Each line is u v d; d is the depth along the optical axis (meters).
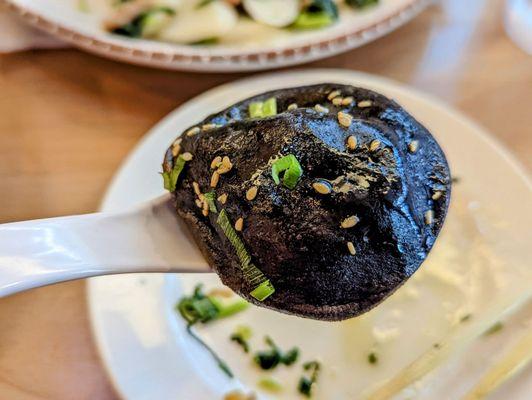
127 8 0.18
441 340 0.12
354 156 0.10
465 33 0.19
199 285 0.13
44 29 0.17
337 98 0.11
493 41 0.19
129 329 0.12
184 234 0.11
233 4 0.18
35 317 0.13
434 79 0.18
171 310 0.13
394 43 0.19
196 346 0.12
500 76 0.18
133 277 0.13
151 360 0.12
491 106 0.17
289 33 0.18
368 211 0.09
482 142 0.15
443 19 0.20
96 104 0.17
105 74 0.18
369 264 0.10
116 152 0.16
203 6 0.18
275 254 0.10
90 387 0.12
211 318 0.13
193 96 0.17
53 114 0.17
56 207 0.15
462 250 0.13
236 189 0.10
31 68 0.18
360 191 0.09
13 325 0.13
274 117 0.10
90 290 0.13
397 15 0.18
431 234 0.10
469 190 0.14
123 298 0.12
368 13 0.18
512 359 0.11
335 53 0.17
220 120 0.11
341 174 0.10
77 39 0.17
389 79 0.18
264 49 0.17
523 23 0.19
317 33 0.17
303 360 0.12
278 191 0.10
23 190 0.15
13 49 0.18
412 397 0.11
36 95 0.17
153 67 0.18
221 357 0.12
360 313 0.10
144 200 0.14
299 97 0.11
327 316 0.10
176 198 0.11
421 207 0.10
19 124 0.17
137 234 0.11
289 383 0.12
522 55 0.18
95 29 0.18
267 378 0.12
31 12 0.17
